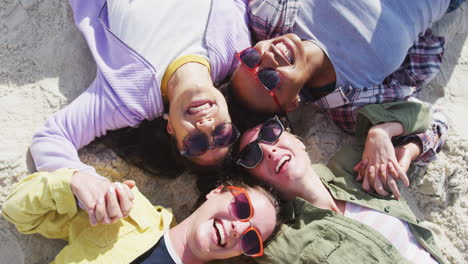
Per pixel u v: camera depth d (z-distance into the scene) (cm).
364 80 113
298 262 96
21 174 103
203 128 95
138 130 107
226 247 95
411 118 109
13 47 112
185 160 104
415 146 110
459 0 122
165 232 98
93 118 100
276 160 100
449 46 134
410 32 113
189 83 97
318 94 117
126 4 105
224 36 107
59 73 112
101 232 95
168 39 102
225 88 110
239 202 95
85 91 104
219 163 102
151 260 95
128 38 102
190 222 97
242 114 107
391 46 110
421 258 100
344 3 109
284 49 103
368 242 96
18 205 91
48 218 96
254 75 102
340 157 112
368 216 102
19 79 110
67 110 102
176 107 98
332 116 119
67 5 117
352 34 109
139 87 101
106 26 107
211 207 96
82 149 107
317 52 108
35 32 114
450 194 117
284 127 110
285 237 98
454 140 120
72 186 90
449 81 131
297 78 103
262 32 114
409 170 116
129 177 111
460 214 116
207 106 96
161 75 101
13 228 102
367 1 109
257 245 96
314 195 102
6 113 107
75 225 97
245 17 115
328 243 96
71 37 115
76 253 93
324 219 99
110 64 103
